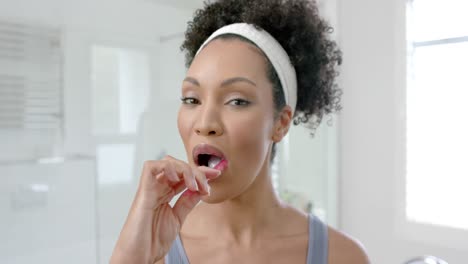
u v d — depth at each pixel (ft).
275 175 4.32
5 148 2.97
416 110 4.12
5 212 2.98
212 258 1.60
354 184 4.51
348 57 4.44
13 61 2.96
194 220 1.73
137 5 3.48
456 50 3.84
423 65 4.07
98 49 3.33
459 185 3.87
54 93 3.16
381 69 4.22
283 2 1.83
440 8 3.91
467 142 3.81
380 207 4.33
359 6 4.33
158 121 3.65
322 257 1.69
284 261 1.64
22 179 3.05
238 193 1.47
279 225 1.73
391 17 4.11
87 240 3.36
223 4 1.91
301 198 4.44
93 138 3.35
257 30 1.57
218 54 1.48
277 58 1.56
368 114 4.35
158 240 1.27
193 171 1.23
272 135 1.59
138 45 3.51
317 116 2.09
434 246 3.94
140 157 3.58
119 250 1.20
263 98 1.48
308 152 4.48
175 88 3.70
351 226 4.57
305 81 1.82
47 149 3.16
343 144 4.58
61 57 3.17
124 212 3.55
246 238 1.64
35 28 3.04
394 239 4.23
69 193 3.26
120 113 3.46
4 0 2.90
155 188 1.24
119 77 3.44
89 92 3.31
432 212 4.03
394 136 4.17
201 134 1.41
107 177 3.44
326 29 2.05
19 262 3.05
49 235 3.18
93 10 3.29
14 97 2.98
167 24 3.62
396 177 4.17
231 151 1.41
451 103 3.90
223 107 1.44
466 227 3.75
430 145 4.06
